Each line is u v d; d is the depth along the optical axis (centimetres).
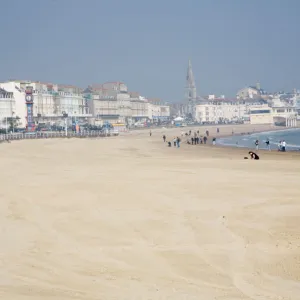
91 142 12950
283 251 1683
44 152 8331
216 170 4484
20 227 2148
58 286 1403
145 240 1877
